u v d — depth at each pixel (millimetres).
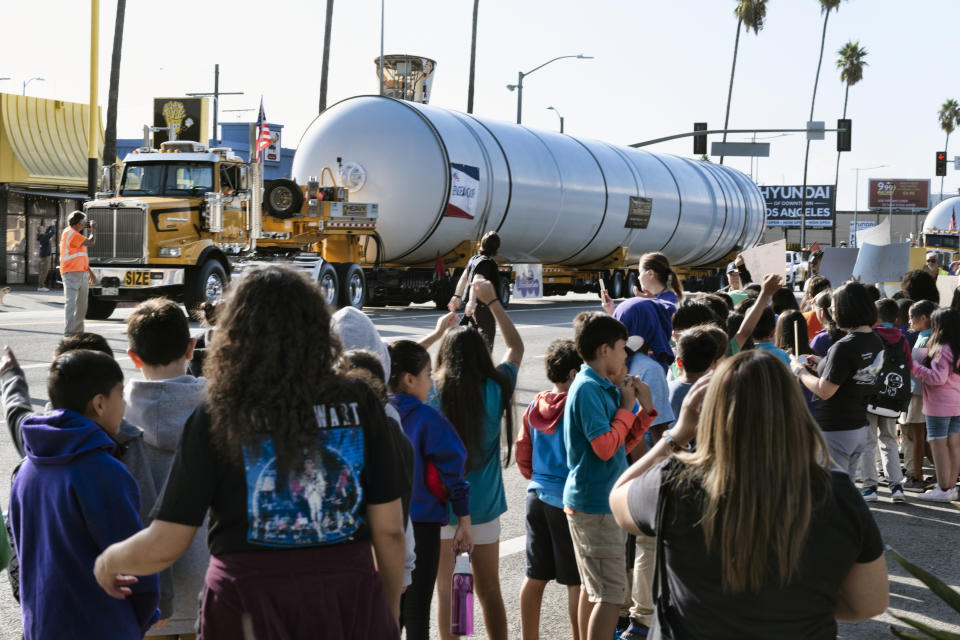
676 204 35688
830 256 12539
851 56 83062
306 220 22641
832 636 2395
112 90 30375
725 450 2338
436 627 5012
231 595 2344
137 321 3463
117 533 2969
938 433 7809
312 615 2350
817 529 2332
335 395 2412
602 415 4145
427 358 4020
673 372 6582
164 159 20781
